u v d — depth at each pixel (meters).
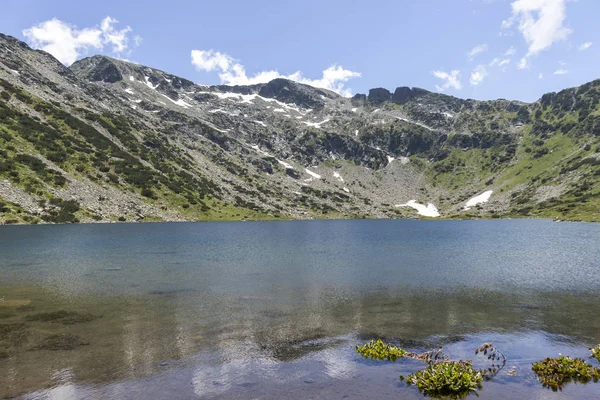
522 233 114.69
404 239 96.50
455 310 26.66
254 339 20.31
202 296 31.03
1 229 101.06
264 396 13.77
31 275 40.66
